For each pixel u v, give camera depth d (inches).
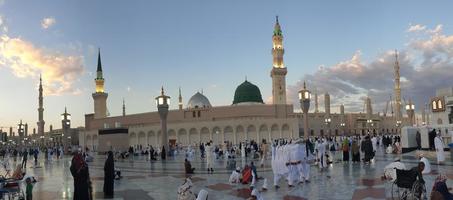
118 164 1381.6
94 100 4982.8
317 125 4662.9
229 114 4055.1
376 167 904.3
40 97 4810.5
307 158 781.9
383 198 527.2
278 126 3890.3
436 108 2380.7
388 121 5526.6
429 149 1196.5
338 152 1653.5
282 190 629.6
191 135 4010.8
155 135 4143.7
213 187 705.0
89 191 544.4
